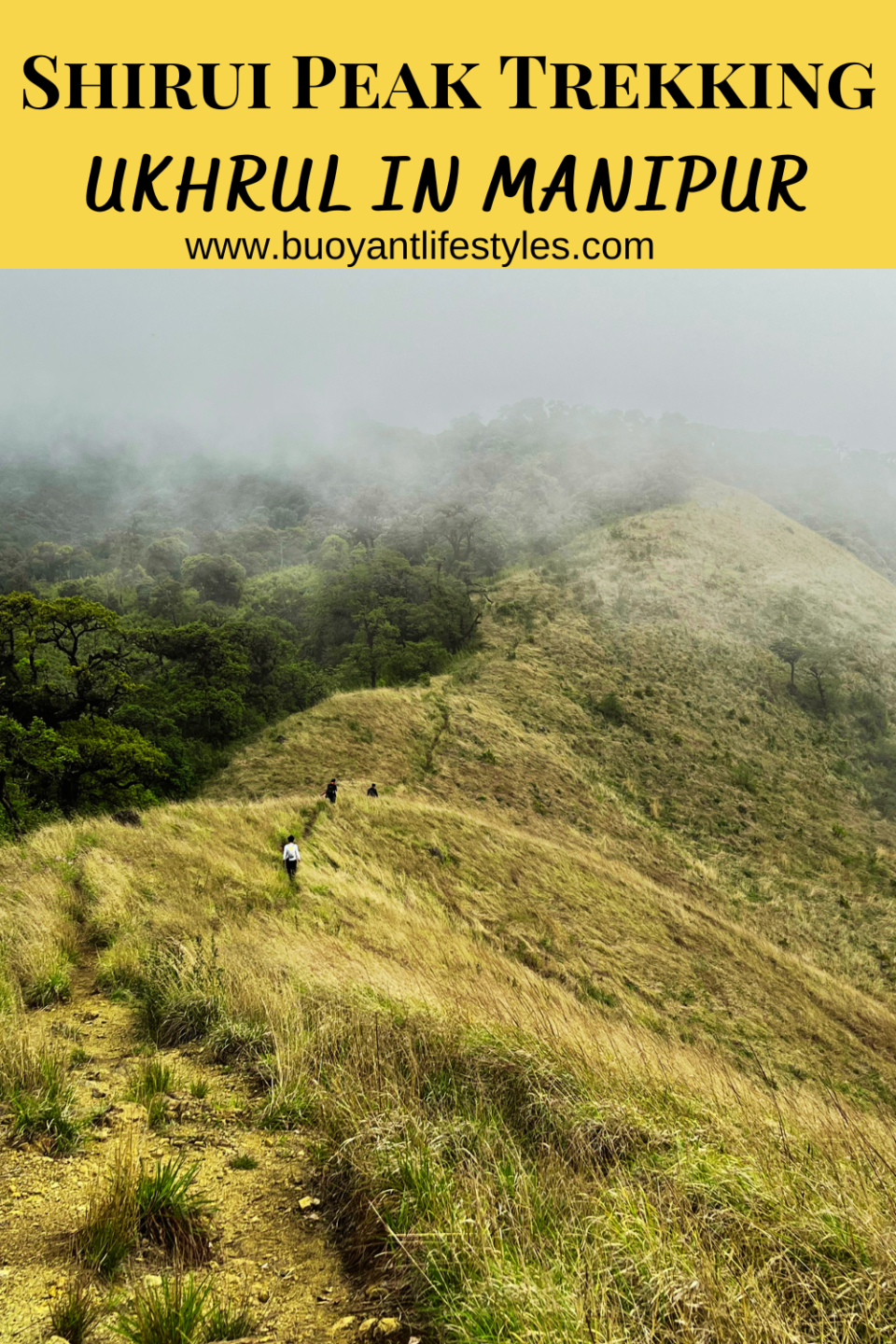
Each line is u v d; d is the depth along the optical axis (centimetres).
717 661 7431
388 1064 489
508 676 6381
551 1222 301
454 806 3859
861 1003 2628
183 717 4116
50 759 2369
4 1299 240
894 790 5828
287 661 5922
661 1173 346
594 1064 522
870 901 4097
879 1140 398
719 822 4809
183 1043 594
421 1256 279
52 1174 339
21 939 797
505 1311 232
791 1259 275
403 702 5150
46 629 2775
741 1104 470
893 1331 231
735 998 2327
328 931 1255
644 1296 244
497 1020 591
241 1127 438
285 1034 555
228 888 1391
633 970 2291
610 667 6988
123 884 1164
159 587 9138
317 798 2928
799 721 6688
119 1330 226
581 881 2939
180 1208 316
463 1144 381
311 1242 322
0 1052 442
